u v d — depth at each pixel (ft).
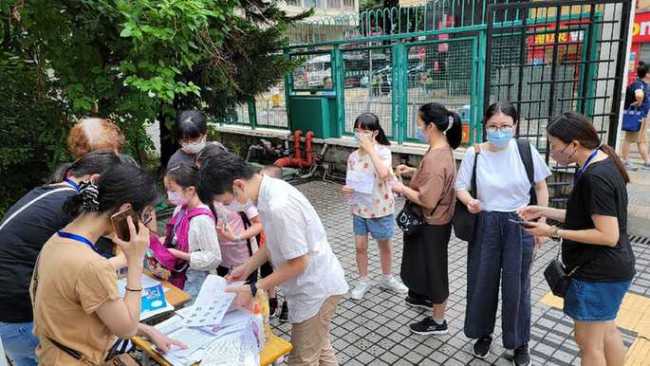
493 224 9.29
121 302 5.41
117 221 5.39
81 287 5.11
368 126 11.88
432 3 21.33
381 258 13.08
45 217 6.84
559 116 7.81
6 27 14.05
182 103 21.20
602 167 7.25
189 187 8.96
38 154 16.76
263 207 6.70
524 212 8.75
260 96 25.07
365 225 12.60
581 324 7.88
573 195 7.66
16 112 15.78
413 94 21.91
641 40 31.63
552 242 16.12
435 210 10.25
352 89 24.56
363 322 11.72
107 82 13.80
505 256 9.29
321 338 7.64
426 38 21.45
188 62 13.83
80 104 13.28
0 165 15.79
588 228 7.50
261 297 7.27
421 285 10.83
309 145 26.40
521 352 9.73
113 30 13.64
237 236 9.85
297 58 23.86
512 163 9.12
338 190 24.11
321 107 25.54
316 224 7.08
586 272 7.54
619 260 7.38
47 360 5.45
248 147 31.01
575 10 19.01
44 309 5.28
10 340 7.16
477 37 19.08
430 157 10.10
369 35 23.61
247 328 6.72
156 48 13.42
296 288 7.27
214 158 6.63
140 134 18.22
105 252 7.78
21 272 6.85
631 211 17.92
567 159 7.77
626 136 23.41
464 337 10.94
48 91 15.40
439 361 10.10
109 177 5.38
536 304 12.23
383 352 10.48
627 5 15.83
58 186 7.26
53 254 5.29
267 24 22.97
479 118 19.79
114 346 6.15
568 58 18.56
